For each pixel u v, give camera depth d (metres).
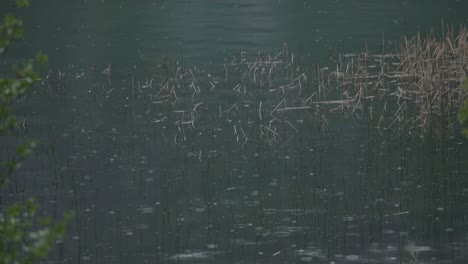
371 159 23.88
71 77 34.16
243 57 37.09
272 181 22.28
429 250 18.03
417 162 23.53
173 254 17.92
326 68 32.38
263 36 41.97
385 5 50.91
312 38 41.09
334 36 41.34
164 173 22.89
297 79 33.06
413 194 21.17
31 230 18.41
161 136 26.30
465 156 23.92
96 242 18.50
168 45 40.12
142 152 24.73
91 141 25.64
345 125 27.33
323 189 21.62
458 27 42.94
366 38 40.56
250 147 25.14
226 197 21.22
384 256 17.77
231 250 18.12
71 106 29.77
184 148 25.11
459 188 21.48
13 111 28.88
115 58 37.53
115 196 21.17
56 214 19.83
